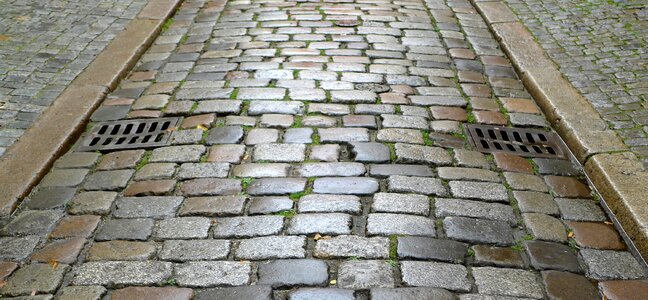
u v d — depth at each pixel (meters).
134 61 5.21
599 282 2.80
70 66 4.97
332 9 6.66
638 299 2.70
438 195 3.38
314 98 4.51
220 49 5.54
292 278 2.75
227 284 2.72
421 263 2.85
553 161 3.80
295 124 4.14
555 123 4.21
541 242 3.04
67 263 2.86
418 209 3.25
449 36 5.93
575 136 3.91
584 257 2.96
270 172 3.58
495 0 6.80
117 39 5.60
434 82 4.88
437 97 4.61
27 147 3.77
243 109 4.34
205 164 3.67
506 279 2.78
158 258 2.89
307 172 3.58
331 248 2.94
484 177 3.58
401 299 2.63
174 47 5.62
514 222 3.19
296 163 3.68
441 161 3.73
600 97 4.41
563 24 5.94
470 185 3.49
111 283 2.73
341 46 5.59
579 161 3.79
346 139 3.95
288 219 3.15
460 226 3.12
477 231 3.09
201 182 3.49
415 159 3.73
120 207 3.28
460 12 6.66
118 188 3.46
